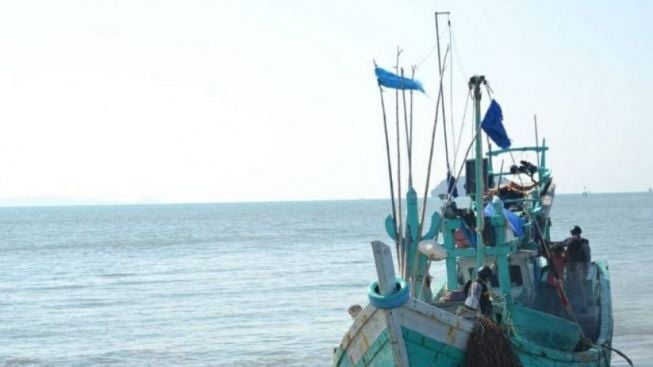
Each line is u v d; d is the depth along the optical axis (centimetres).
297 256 6644
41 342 2962
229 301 3956
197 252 7412
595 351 1655
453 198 1822
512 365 1389
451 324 1355
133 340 2958
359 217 16938
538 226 1859
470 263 1745
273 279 4897
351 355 1456
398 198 1611
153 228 13225
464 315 1412
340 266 5672
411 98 1630
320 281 4725
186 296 4197
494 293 1622
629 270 4653
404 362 1330
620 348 2445
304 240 8825
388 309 1311
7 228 14225
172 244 8694
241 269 5628
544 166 2100
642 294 3612
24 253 7712
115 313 3659
